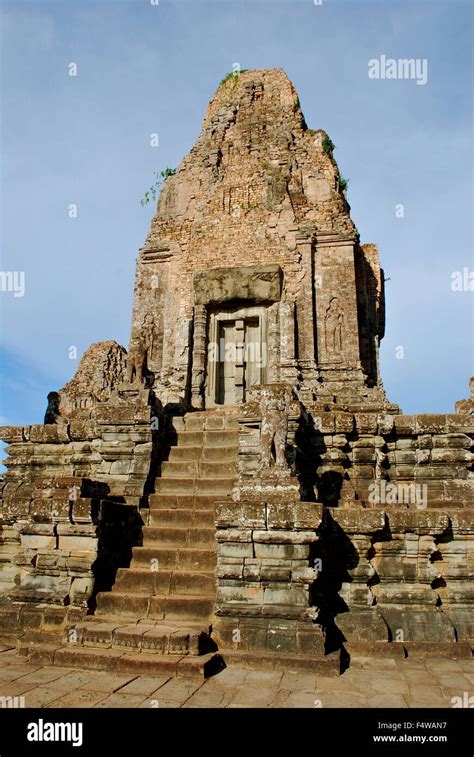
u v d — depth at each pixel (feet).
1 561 34.50
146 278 65.05
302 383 55.88
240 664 22.85
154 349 62.59
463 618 28.07
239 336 61.16
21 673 21.93
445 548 29.19
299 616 23.95
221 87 73.51
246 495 26.61
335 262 60.18
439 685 21.18
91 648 23.58
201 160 67.51
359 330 61.11
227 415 43.57
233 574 24.98
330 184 63.41
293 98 69.26
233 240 62.95
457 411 37.63
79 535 27.89
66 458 40.50
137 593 27.89
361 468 36.73
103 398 76.69
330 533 28.81
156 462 38.04
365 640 26.35
